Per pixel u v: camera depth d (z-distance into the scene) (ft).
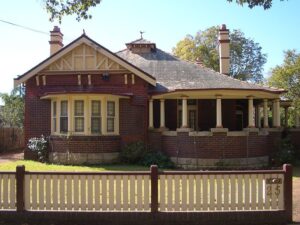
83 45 66.90
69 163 61.93
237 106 80.33
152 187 26.30
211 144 59.82
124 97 65.26
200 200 26.43
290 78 127.44
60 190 26.78
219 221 26.22
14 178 27.07
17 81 66.80
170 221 26.14
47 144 65.41
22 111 155.02
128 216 26.23
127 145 64.75
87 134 62.54
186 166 60.49
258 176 26.66
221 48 83.66
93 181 26.71
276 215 26.40
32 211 26.71
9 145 97.19
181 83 68.64
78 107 63.05
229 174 26.50
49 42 80.23
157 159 61.57
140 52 83.66
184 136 61.11
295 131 75.87
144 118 66.39
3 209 26.94
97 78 66.90
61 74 67.10
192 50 175.63
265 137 63.57
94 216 26.37
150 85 67.72
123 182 26.55
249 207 26.53
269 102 79.20
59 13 41.63
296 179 49.14
